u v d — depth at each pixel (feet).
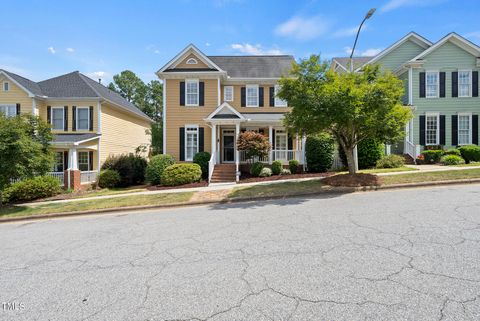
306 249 13.71
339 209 22.44
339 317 8.08
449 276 10.20
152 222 22.70
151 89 148.97
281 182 39.70
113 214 28.78
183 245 15.60
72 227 23.18
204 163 52.95
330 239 14.99
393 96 31.37
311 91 31.65
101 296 10.15
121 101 78.07
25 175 34.58
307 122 31.45
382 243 13.93
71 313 9.08
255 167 49.65
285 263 12.12
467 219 17.47
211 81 57.93
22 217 29.78
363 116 30.48
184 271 11.93
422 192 27.89
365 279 10.27
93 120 61.87
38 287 11.16
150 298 9.79
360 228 16.70
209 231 18.26
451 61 57.47
